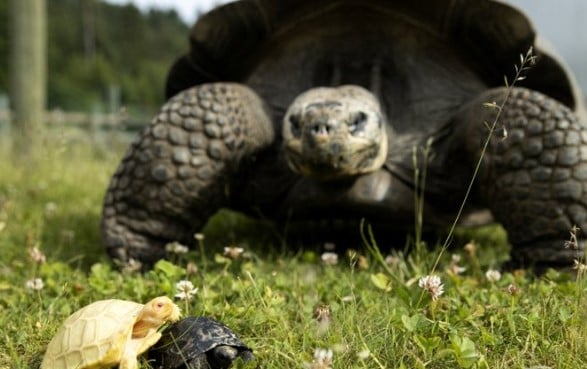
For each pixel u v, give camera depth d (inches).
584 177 36.1
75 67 573.6
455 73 43.8
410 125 42.1
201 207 40.1
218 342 25.3
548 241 36.9
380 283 32.9
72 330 25.5
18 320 31.2
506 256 44.4
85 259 43.4
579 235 36.2
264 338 28.2
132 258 39.6
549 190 36.4
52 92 503.5
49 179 72.2
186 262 39.9
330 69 44.4
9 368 27.0
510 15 40.6
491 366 26.5
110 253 40.0
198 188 39.5
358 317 29.5
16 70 99.0
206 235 50.6
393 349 27.1
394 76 43.7
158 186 39.3
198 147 39.4
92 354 24.7
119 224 39.9
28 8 99.7
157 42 793.6
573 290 32.1
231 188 41.4
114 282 35.2
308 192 40.4
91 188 73.2
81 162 84.0
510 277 35.3
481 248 48.2
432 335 27.8
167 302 25.6
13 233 49.1
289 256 42.0
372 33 44.5
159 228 39.7
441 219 42.4
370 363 26.3
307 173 37.3
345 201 39.8
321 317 29.1
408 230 44.1
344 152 36.1
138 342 25.3
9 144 99.1
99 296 33.8
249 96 42.1
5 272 38.4
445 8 42.2
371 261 41.2
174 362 25.3
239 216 58.9
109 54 677.9
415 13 43.4
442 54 44.1
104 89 571.2
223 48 45.2
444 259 41.9
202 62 46.4
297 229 46.4
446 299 31.2
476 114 39.3
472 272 39.1
